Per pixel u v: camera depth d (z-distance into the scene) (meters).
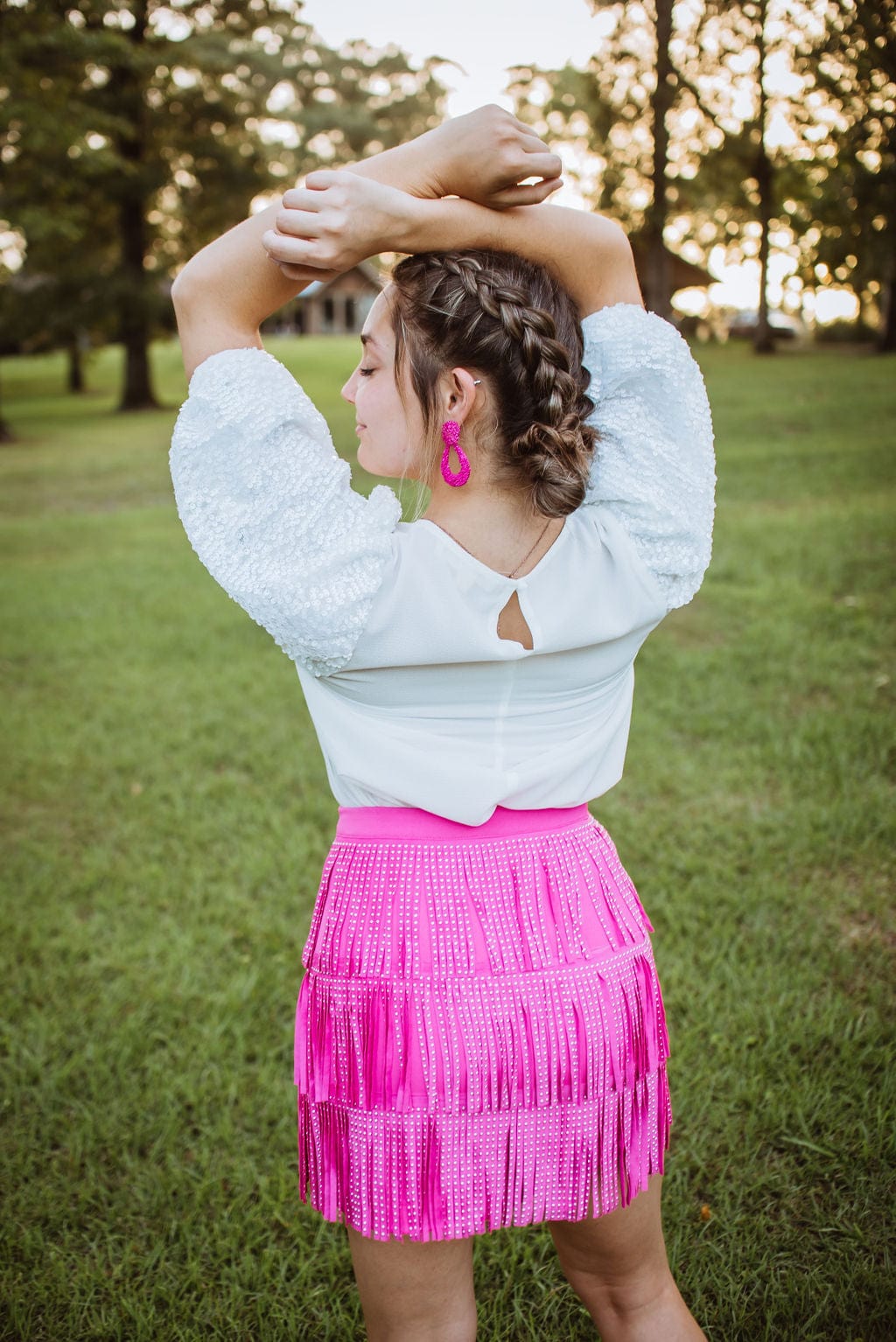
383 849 1.27
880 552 7.28
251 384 1.17
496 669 1.22
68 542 10.07
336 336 52.00
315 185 1.14
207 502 1.17
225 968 3.16
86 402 27.75
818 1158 2.31
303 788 4.40
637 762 4.39
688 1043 2.65
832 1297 1.96
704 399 1.36
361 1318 2.02
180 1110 2.58
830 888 3.37
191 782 4.53
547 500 1.15
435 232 1.17
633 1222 1.36
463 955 1.23
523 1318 2.00
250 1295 2.07
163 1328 2.01
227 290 1.20
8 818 4.27
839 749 4.30
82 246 23.72
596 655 1.28
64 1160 2.44
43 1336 2.01
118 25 21.00
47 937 3.39
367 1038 1.23
